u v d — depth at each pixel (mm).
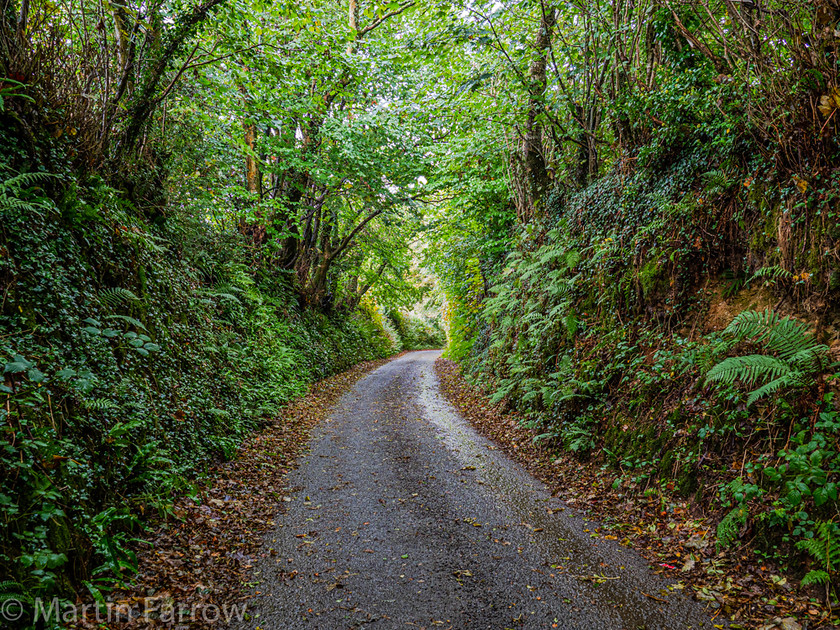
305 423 9820
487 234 15188
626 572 3848
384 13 12250
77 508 3654
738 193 5508
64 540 3365
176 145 9516
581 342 7867
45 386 4000
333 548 4367
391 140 13812
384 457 7363
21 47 5297
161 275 7508
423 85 13086
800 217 4621
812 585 3318
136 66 7496
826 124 4289
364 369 21234
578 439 6512
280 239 15688
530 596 3539
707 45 6348
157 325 6734
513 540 4488
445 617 3295
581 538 4500
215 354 8742
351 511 5262
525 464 6969
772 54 4734
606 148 9234
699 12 6340
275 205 13508
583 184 10023
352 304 26625
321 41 9484
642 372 6074
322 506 5422
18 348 4004
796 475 3754
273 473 6605
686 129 6438
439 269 21156
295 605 3449
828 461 3666
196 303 8898
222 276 11656
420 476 6441
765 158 5160
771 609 3215
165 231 8906
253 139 14000
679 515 4574
